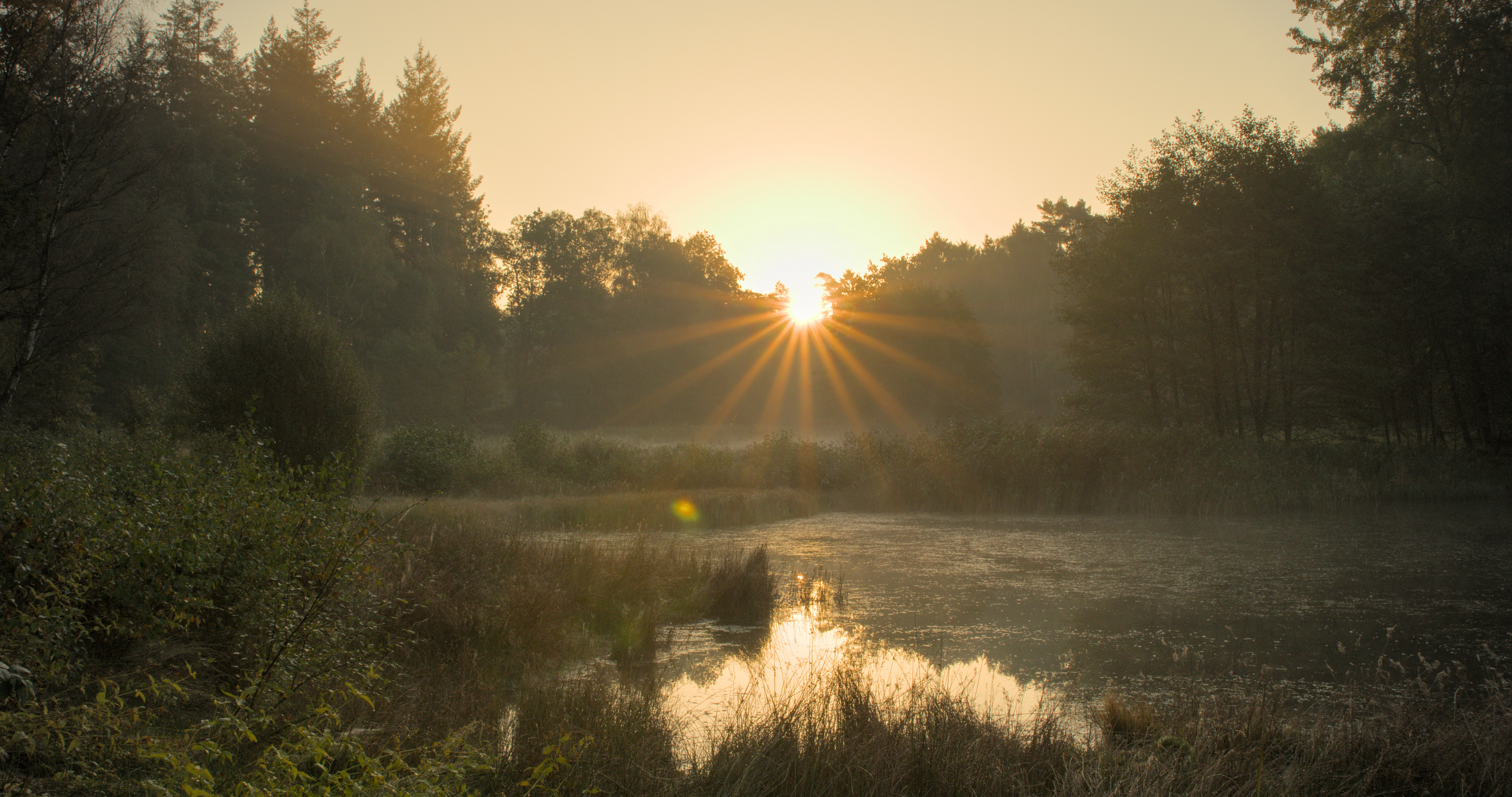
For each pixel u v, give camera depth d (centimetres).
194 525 632
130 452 959
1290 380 2959
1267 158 2959
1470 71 3231
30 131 1683
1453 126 3369
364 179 5828
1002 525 1919
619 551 1365
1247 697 718
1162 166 3131
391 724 540
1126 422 3139
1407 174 3153
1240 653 880
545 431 2688
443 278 6538
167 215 2952
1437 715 668
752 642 916
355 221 5303
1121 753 549
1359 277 2964
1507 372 3008
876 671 804
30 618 490
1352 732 584
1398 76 3353
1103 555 1493
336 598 639
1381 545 1595
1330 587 1212
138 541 587
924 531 1814
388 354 5325
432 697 612
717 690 740
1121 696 737
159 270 2692
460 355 5728
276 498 714
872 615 1048
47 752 397
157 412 2169
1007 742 555
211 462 834
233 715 462
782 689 725
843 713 594
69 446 1123
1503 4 3116
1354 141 3516
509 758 505
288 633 562
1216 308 3123
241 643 600
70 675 526
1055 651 887
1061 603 1110
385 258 5619
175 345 3784
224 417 1602
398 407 5228
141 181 2598
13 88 1622
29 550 552
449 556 1027
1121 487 2184
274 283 4972
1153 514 2114
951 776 507
